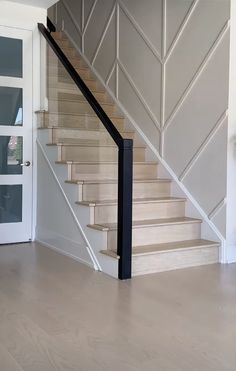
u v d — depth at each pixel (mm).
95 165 4301
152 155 5223
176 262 4086
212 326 2746
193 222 4480
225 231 4316
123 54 5715
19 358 2275
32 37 5117
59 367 2180
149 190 4836
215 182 4391
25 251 4703
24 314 2902
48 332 2615
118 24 5785
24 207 5164
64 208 4586
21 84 5062
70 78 4664
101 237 3963
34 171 5203
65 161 4570
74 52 6789
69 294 3320
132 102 5574
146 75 5305
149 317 2881
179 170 4852
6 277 3738
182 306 3092
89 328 2686
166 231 4324
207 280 3719
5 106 4965
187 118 4707
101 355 2324
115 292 3379
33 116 5164
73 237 4426
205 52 4426
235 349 2424
